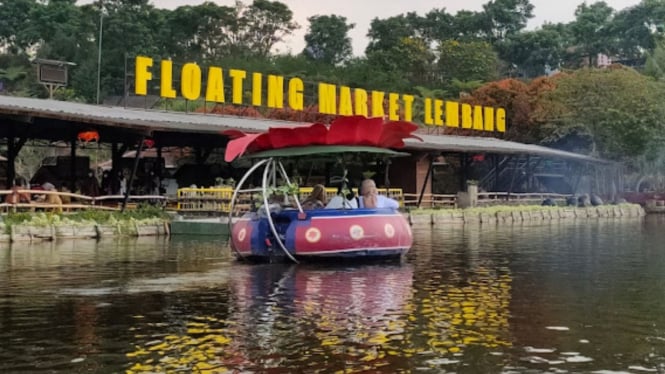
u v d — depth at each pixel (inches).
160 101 2095.2
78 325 277.4
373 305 320.8
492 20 3772.1
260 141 511.5
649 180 1843.0
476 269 458.3
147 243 650.8
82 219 730.8
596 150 1734.7
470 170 1658.5
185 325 277.4
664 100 1670.8
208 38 3253.0
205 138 1117.1
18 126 964.0
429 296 346.0
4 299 333.7
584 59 3457.2
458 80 2662.4
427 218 1075.3
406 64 2920.8
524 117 1935.3
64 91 2301.9
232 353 235.6
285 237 481.1
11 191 717.3
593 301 333.7
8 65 2751.0
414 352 236.5
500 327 275.0
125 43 2827.3
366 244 487.8
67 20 3112.7
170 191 1105.4
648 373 215.8
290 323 280.7
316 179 928.9
